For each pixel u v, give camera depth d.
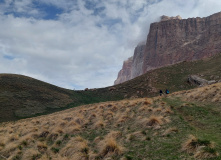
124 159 7.21
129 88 89.94
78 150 8.92
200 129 9.78
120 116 15.48
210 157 5.93
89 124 15.35
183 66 106.94
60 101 67.81
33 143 12.02
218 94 17.62
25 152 9.94
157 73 102.19
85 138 11.64
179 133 9.32
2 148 11.52
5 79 72.56
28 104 56.81
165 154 7.00
